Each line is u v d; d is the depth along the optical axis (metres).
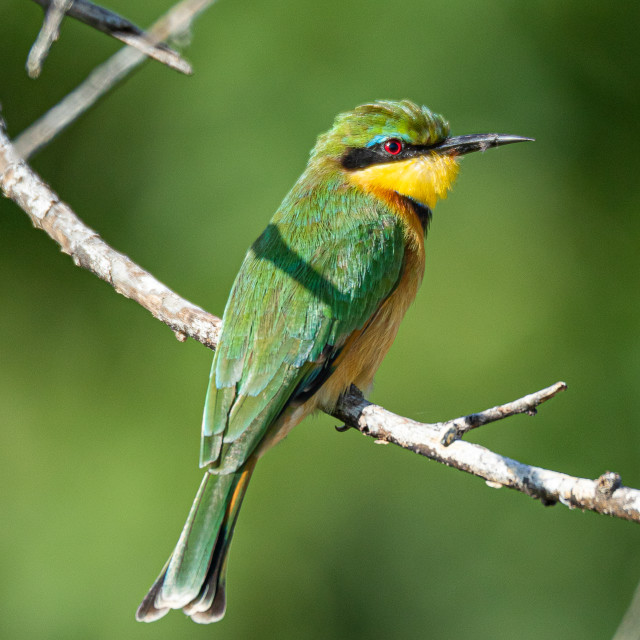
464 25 12.55
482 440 12.36
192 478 11.94
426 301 12.59
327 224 8.27
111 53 12.72
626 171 12.76
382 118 8.86
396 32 12.48
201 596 6.76
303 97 12.36
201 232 12.42
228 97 12.52
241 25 12.57
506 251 12.65
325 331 7.71
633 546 12.21
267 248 8.10
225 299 12.20
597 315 12.57
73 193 12.99
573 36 12.71
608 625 11.98
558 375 12.40
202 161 12.55
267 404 7.36
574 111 12.71
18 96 12.75
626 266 12.67
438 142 8.98
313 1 12.53
